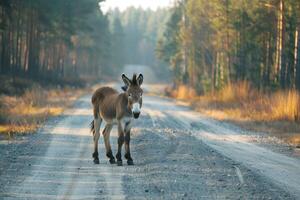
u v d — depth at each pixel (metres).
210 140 47.81
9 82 98.94
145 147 41.00
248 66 122.62
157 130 53.88
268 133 55.28
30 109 69.75
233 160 35.78
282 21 88.88
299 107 66.00
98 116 34.91
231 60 127.50
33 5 121.38
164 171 30.83
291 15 94.50
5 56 116.06
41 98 84.69
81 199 24.14
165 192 25.67
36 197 24.30
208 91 132.25
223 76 126.38
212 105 93.31
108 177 29.27
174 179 28.70
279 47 93.31
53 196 24.59
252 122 66.00
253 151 41.50
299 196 25.58
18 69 122.94
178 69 176.75
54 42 165.62
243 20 114.44
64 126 55.38
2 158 34.44
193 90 136.62
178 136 49.09
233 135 52.72
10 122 54.91
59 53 173.12
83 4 158.75
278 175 31.09
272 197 25.06
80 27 173.75
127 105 31.98
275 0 92.69
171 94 146.38
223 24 119.19
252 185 27.64
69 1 148.50
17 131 48.31
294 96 68.44
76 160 34.88
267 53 109.75
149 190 26.06
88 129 53.56
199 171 31.14
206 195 25.19
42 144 41.59
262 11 106.44
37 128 52.22
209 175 30.03
